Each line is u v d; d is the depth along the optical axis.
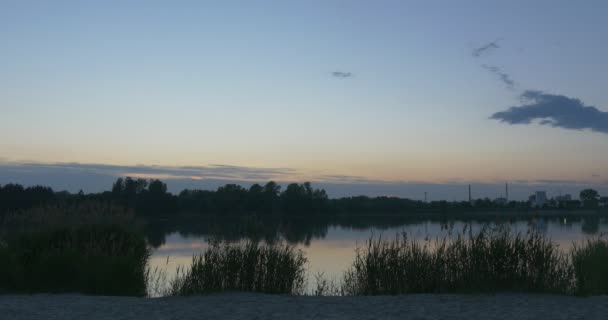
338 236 34.78
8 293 10.66
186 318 7.84
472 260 10.84
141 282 11.77
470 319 7.64
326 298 9.99
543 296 9.90
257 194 71.75
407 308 8.67
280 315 8.11
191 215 62.69
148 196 56.69
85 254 11.59
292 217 73.31
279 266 11.59
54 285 11.11
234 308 8.80
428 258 11.30
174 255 21.12
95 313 8.22
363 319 7.72
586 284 10.42
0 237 12.66
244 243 12.02
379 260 11.41
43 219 13.67
